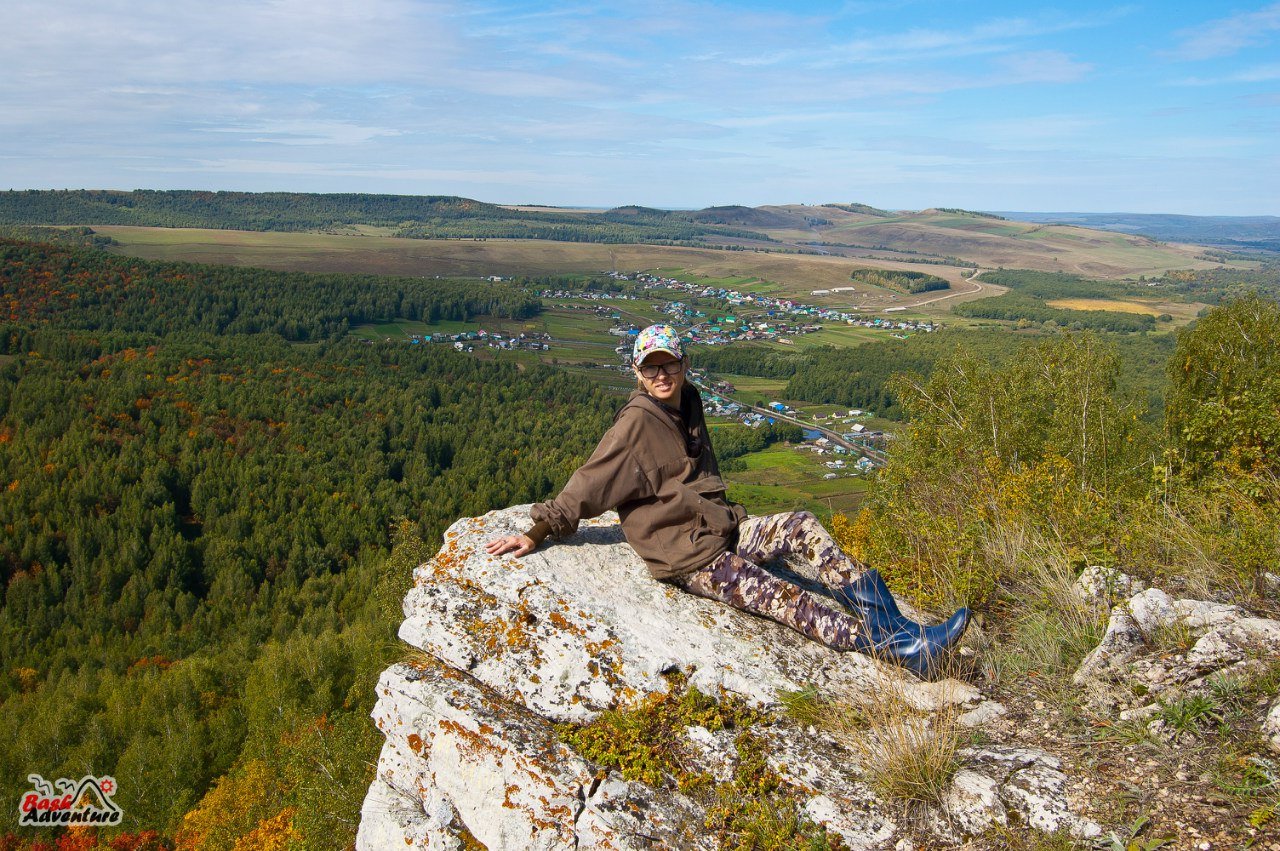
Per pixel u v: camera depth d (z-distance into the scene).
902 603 3.94
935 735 2.58
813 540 3.45
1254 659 2.69
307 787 10.07
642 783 2.58
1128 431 11.45
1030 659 3.19
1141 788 2.28
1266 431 5.82
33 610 53.97
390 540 64.69
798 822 2.42
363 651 30.11
